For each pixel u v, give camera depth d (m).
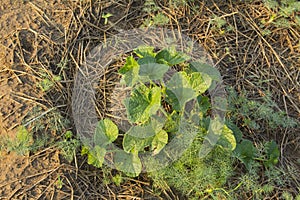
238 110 1.45
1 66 1.47
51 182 1.35
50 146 1.38
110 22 1.55
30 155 1.37
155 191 1.36
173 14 1.56
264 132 1.45
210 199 1.35
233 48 1.53
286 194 1.36
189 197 1.36
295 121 1.46
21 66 1.47
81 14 1.54
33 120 1.39
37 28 1.52
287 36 1.56
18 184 1.34
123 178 1.37
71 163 1.37
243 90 1.48
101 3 1.56
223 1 1.59
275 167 1.40
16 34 1.51
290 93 1.50
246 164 1.36
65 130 1.41
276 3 1.58
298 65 1.53
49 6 1.55
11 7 1.54
